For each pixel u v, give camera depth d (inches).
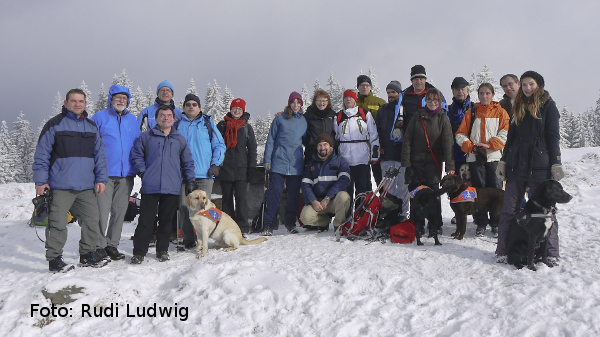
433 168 208.4
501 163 172.7
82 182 171.5
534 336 110.7
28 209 349.1
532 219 149.2
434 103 204.5
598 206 262.7
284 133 235.0
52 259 171.2
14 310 136.3
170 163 189.3
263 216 242.4
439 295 137.6
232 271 159.0
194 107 213.6
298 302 136.7
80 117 175.6
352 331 120.0
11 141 1690.5
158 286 159.5
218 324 126.7
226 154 233.3
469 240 195.9
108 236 190.7
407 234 193.0
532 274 146.3
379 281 148.9
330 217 235.6
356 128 235.0
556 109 155.7
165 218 189.8
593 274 143.6
